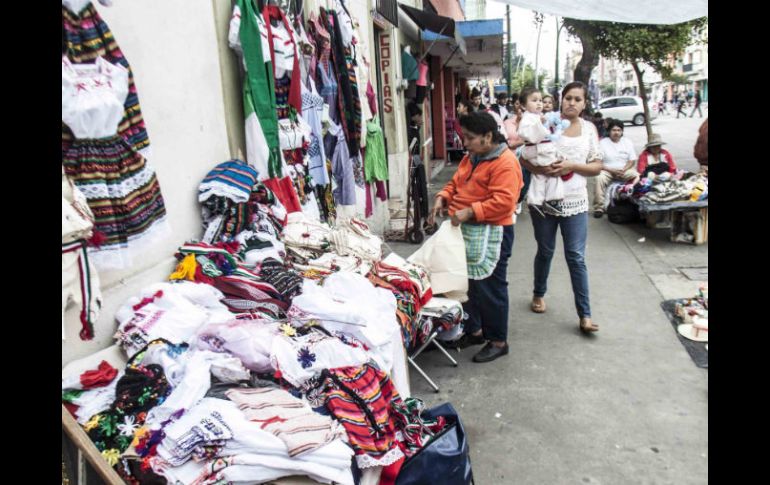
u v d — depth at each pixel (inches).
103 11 98.0
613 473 112.3
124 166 89.7
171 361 84.4
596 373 153.3
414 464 84.7
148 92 111.2
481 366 160.7
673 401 137.9
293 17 165.6
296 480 70.8
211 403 76.8
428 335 145.3
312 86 178.1
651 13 227.1
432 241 157.2
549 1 216.1
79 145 82.4
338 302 112.1
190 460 70.1
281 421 75.4
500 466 115.5
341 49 202.5
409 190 293.6
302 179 167.9
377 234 286.5
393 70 339.0
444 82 717.9
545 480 110.8
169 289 100.7
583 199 171.3
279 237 142.2
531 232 323.3
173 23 118.9
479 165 152.1
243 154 148.3
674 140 810.8
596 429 127.3
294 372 88.4
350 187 211.3
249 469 68.7
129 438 73.6
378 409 87.3
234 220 126.6
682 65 1902.1
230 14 140.6
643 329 180.9
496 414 135.5
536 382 150.0
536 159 171.0
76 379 82.0
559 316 194.7
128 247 91.2
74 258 78.3
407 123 384.5
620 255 265.9
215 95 135.6
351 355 92.7
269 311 108.6
